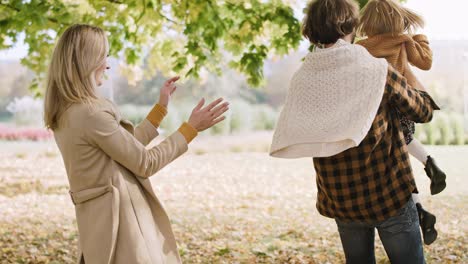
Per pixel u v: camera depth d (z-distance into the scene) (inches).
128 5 265.3
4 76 893.2
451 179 494.3
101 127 103.4
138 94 901.2
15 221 344.8
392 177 106.7
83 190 106.0
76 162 105.1
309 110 106.7
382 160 106.4
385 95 104.9
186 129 112.1
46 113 107.1
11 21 267.3
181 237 296.7
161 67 322.3
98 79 109.4
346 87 103.7
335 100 104.2
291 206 394.9
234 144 757.3
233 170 580.1
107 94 831.1
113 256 103.9
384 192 106.7
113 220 103.3
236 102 828.6
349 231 116.1
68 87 104.3
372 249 117.7
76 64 105.2
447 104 773.3
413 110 107.2
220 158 666.8
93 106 104.6
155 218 110.9
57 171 585.0
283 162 637.3
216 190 467.8
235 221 342.3
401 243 108.8
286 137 108.0
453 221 326.0
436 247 261.7
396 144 108.0
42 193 458.9
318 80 106.8
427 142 743.7
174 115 800.9
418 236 109.9
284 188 474.9
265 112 833.5
